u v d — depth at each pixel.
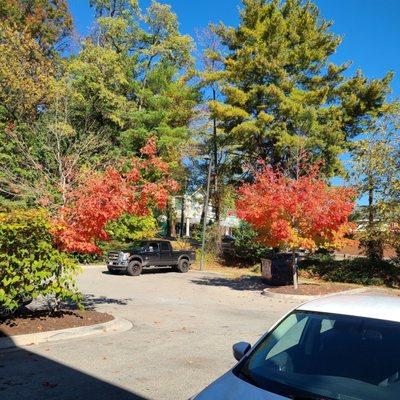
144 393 6.77
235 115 32.69
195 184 43.03
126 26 39.91
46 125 29.36
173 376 7.60
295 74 33.91
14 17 40.19
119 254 26.88
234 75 33.16
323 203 19.28
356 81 32.97
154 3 40.03
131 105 37.16
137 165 14.12
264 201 19.02
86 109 33.31
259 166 35.34
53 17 42.53
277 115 33.00
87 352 9.05
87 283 22.47
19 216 10.12
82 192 12.54
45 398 6.52
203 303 17.48
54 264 10.62
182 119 41.22
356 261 27.81
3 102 30.62
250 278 28.05
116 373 7.72
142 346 9.70
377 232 25.06
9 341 9.34
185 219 62.69
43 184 24.11
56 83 31.72
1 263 9.62
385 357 3.91
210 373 7.79
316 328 4.42
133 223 33.19
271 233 19.47
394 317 4.29
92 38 41.03
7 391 6.78
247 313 14.99
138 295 19.20
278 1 33.97
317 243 19.95
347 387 3.72
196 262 37.19
